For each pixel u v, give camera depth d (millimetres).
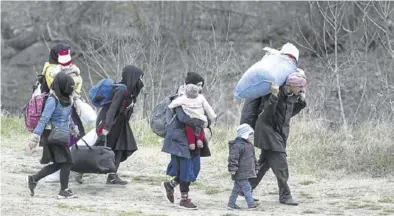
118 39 72562
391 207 27891
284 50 28094
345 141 38406
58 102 27281
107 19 86750
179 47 84938
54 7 91438
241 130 27078
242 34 87062
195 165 27078
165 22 86750
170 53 83625
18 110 80062
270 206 27906
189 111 26344
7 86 86750
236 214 25359
